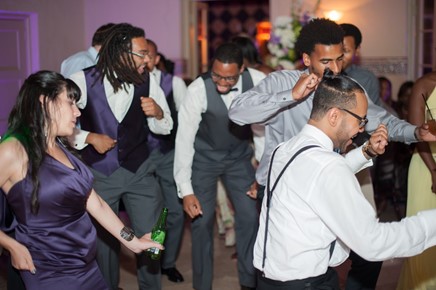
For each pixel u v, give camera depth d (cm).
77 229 252
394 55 870
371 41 879
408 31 859
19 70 802
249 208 392
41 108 239
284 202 221
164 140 444
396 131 296
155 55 448
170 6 940
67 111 246
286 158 226
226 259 509
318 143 224
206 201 395
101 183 362
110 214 274
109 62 348
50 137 243
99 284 265
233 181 396
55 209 242
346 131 224
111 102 355
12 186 238
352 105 220
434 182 347
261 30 1215
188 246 545
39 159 237
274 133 315
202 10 1057
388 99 714
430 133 279
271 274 228
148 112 354
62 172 242
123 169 364
